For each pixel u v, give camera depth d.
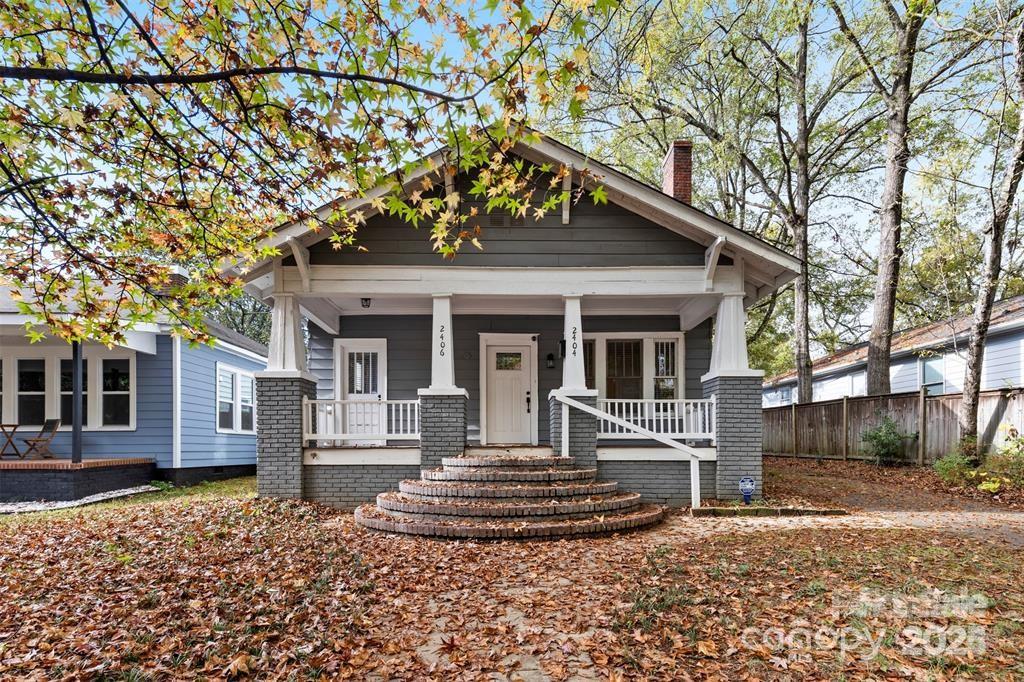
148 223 5.80
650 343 12.81
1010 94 12.09
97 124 4.82
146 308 6.22
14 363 13.48
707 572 5.80
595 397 10.17
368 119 4.29
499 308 12.20
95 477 11.95
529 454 10.46
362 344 12.62
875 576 5.51
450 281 10.23
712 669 3.72
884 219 17.38
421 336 12.65
